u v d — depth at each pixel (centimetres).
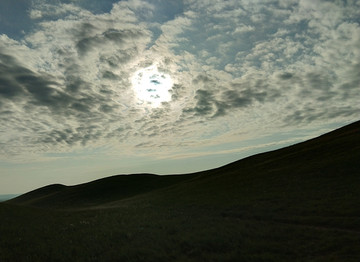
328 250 1569
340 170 3519
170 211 3394
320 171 3750
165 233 2138
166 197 5306
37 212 3834
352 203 2414
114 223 2673
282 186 3622
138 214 3272
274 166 5216
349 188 2862
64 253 1706
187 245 1819
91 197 9425
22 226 2655
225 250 1711
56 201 9750
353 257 1409
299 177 3806
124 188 9975
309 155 5031
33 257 1647
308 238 1816
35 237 2162
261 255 1565
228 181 5178
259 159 6844
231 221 2481
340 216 2208
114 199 8600
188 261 1527
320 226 2080
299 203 2772
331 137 6088
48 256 1664
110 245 1866
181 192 5506
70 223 2850
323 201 2650
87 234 2205
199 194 4619
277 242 1788
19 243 1981
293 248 1661
